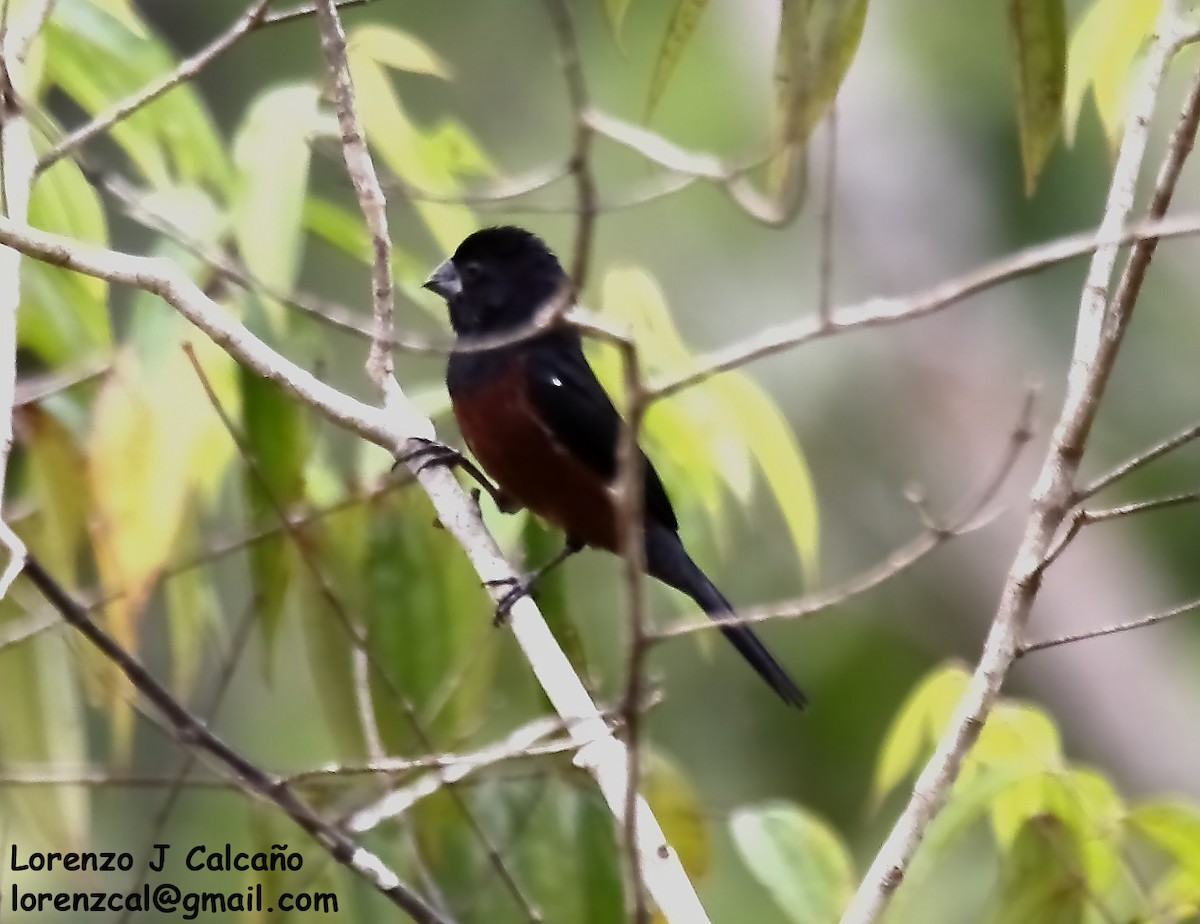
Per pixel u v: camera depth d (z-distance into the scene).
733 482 7.95
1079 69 7.64
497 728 8.61
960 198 13.34
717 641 11.68
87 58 7.85
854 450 13.27
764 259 12.98
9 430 6.36
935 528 5.54
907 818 5.77
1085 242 4.63
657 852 5.78
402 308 11.17
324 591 6.91
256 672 10.58
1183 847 7.18
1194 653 12.77
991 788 7.22
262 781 6.25
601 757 6.08
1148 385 13.04
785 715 11.73
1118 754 12.49
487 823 7.76
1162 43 6.30
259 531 7.43
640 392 4.45
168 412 7.10
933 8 13.28
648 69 12.50
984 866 9.20
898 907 7.29
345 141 7.13
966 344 13.47
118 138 7.78
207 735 6.30
